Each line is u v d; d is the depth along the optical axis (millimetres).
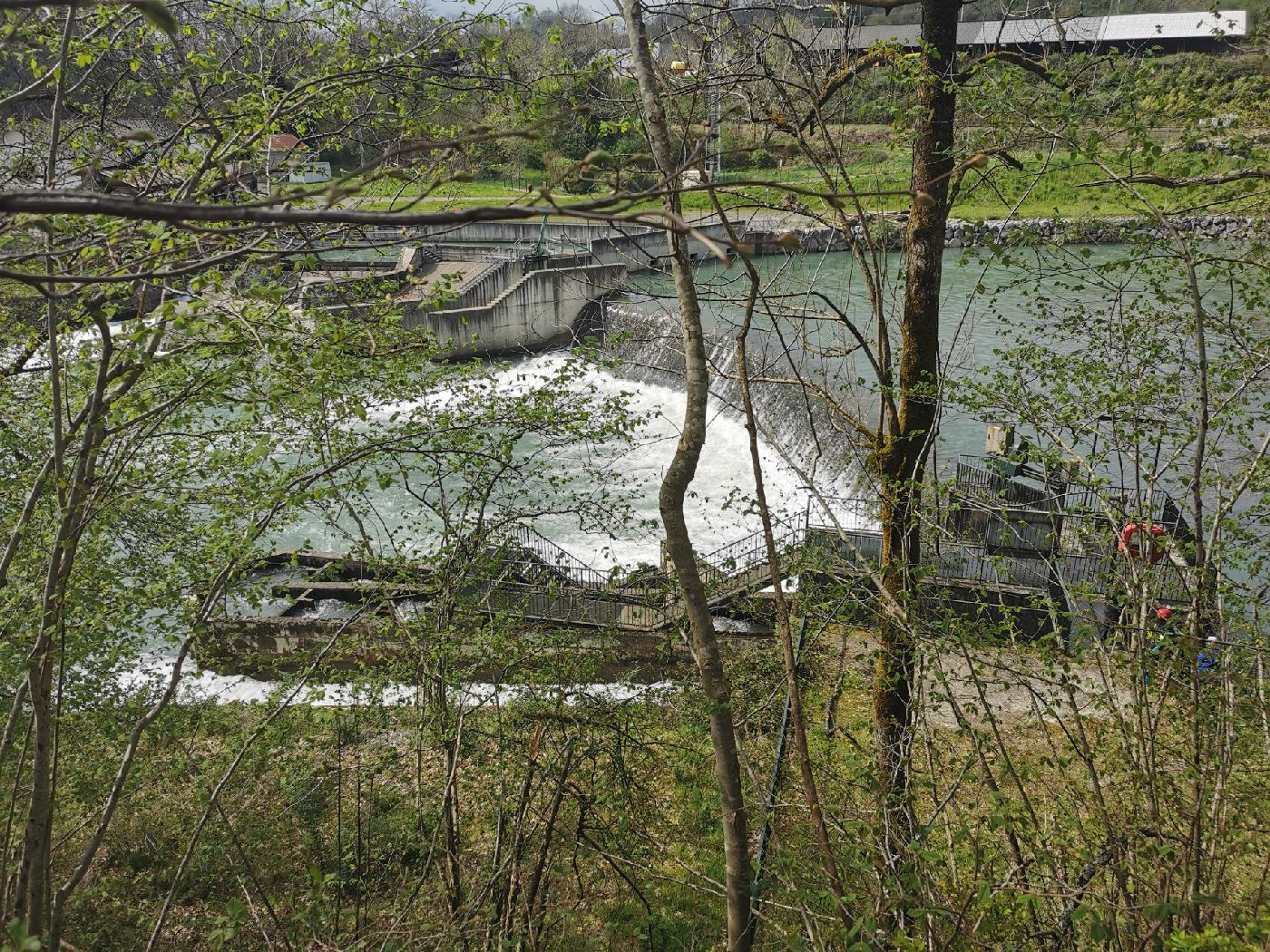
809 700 12672
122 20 7762
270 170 8125
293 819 12320
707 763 11641
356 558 10711
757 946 9062
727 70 9945
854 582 9703
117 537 9828
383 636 11344
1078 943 7137
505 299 45969
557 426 11188
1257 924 5332
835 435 28250
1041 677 7730
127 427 6801
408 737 11383
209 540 7922
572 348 12547
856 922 5645
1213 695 7141
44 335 7699
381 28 9797
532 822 10742
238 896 11883
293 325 6785
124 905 11852
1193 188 7082
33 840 6492
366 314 8359
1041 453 8602
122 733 11219
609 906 11891
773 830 7848
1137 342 9141
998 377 9305
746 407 7230
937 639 8688
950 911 6043
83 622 8406
